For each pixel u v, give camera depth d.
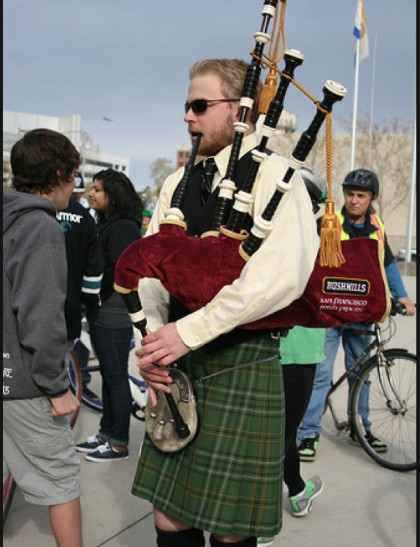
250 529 1.70
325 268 1.91
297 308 1.73
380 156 40.09
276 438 1.74
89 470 3.39
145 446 1.87
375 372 4.12
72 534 2.13
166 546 1.82
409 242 24.23
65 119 37.50
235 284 1.60
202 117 1.86
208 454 1.71
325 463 3.59
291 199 1.65
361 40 20.52
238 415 1.70
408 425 3.91
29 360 2.03
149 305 1.90
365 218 3.72
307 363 2.59
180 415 1.73
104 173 3.49
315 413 3.59
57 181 2.19
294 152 1.56
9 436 2.12
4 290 2.00
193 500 1.71
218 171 1.86
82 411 4.36
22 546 2.60
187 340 1.64
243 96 1.77
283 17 1.77
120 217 3.45
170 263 1.67
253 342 1.72
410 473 3.48
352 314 1.92
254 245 1.64
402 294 3.74
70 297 3.06
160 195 2.03
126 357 3.52
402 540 2.73
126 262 1.70
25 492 2.12
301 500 2.88
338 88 1.52
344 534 2.78
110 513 2.92
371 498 3.15
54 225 2.02
